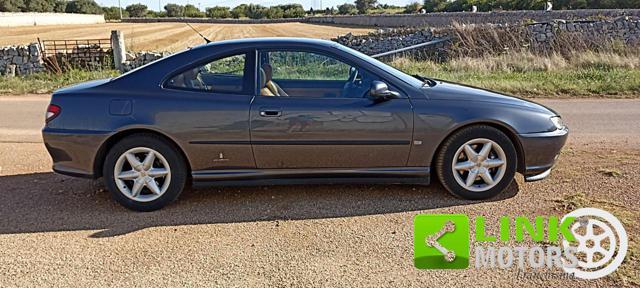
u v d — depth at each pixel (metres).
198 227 4.06
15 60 15.78
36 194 4.86
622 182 4.88
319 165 4.45
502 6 56.59
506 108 4.46
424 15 54.69
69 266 3.44
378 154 4.42
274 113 4.29
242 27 61.41
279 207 4.44
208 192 4.84
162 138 4.35
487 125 4.45
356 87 4.50
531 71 14.65
